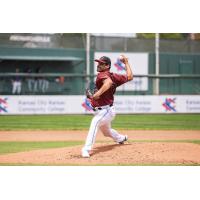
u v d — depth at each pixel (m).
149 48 91.75
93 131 30.30
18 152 35.34
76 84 79.12
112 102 30.56
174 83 83.81
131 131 53.22
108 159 30.27
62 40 86.00
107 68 29.94
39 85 78.44
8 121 62.41
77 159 30.61
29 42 84.19
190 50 92.69
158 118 67.38
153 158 30.38
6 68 83.06
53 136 48.38
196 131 53.56
